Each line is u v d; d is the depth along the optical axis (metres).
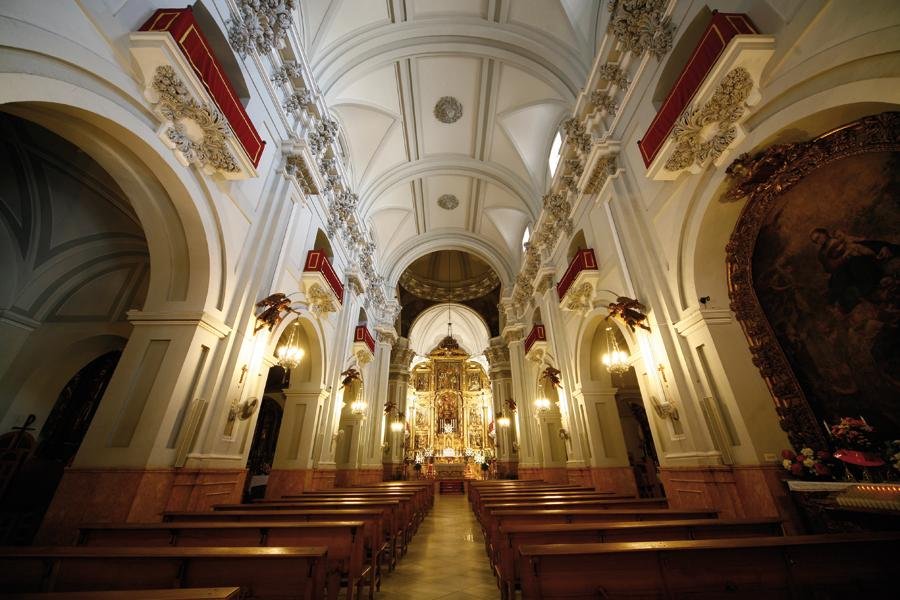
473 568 4.66
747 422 4.22
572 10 7.87
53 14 2.76
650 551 2.18
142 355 4.46
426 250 16.56
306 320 7.75
